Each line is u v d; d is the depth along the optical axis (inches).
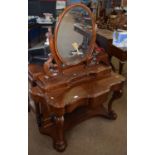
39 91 54.2
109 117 77.1
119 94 68.9
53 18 68.4
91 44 60.1
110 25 98.7
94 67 63.4
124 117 79.4
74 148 64.3
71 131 71.6
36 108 65.2
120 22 96.6
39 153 61.7
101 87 59.1
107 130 72.6
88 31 57.4
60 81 54.9
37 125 73.0
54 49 51.7
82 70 60.4
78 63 59.0
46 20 67.2
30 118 77.0
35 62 62.3
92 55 63.3
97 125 74.9
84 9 53.1
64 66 56.4
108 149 64.4
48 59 53.7
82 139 68.2
